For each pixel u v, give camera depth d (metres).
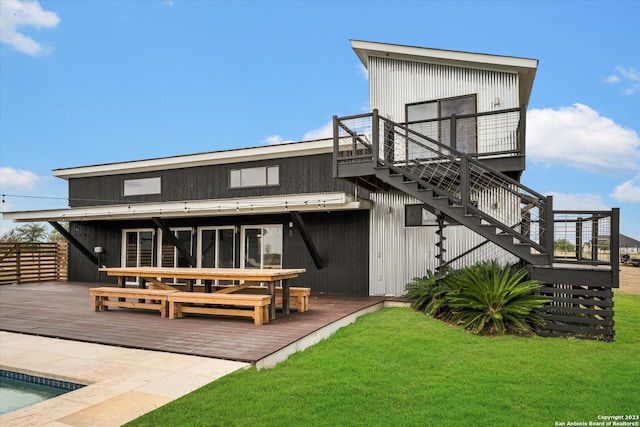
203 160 12.20
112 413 3.10
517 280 6.29
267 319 6.41
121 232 13.70
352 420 3.09
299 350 5.30
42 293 10.70
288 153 11.16
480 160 8.46
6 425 2.88
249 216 11.78
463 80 9.52
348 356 4.85
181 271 7.32
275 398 3.45
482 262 8.12
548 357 4.86
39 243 14.34
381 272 10.09
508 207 8.75
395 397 3.57
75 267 14.53
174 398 3.41
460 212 7.13
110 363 4.39
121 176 13.75
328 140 10.59
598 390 3.81
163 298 6.96
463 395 3.65
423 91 9.83
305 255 11.01
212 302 6.52
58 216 12.72
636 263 28.66
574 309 5.96
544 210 6.57
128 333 5.70
